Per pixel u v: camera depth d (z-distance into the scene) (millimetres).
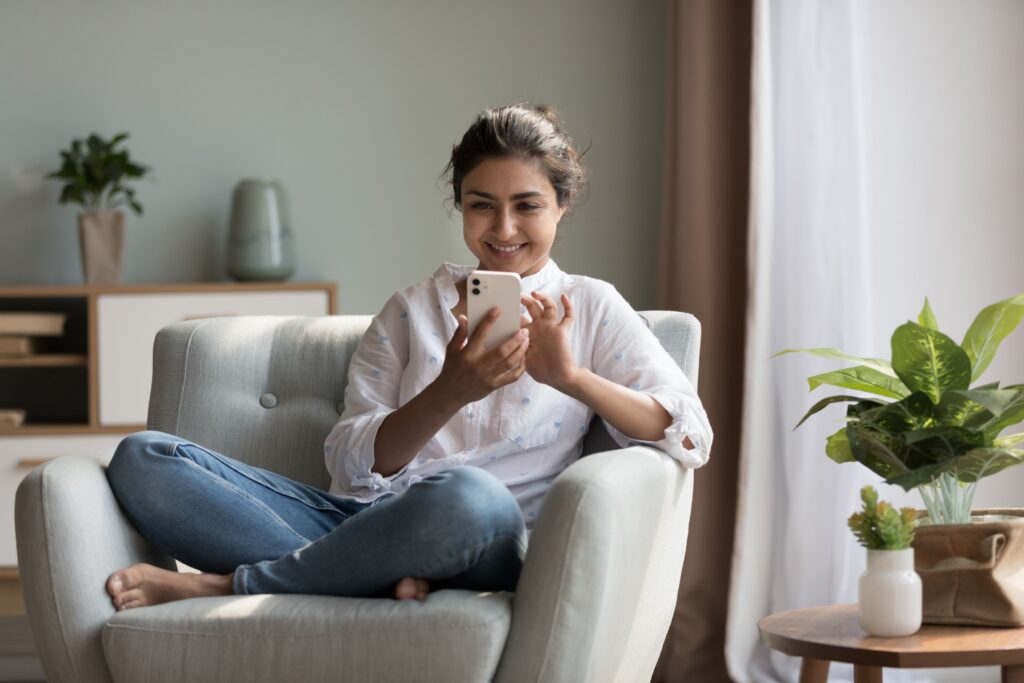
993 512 1792
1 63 3516
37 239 3531
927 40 2785
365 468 1723
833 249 2812
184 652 1437
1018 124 2746
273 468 1982
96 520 1537
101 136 3520
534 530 1430
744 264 3068
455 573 1488
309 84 3529
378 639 1396
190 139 3529
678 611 3078
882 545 1599
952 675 2703
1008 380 2713
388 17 3525
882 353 2809
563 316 1719
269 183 3381
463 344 1632
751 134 2873
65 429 3203
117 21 3518
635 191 3482
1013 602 1607
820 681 1770
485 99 3523
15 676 3039
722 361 3055
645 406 1672
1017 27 2746
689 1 3092
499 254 1788
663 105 3480
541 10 3506
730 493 3053
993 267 2752
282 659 1414
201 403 1976
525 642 1399
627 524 1465
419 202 3529
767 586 2906
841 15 2818
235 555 1591
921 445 1706
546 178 1780
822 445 2811
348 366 2035
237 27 3527
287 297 3244
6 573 3164
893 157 2805
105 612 1506
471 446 1763
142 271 3529
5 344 3227
